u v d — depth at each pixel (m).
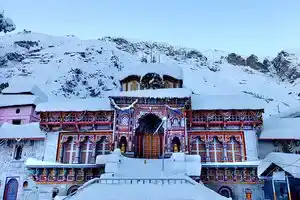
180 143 33.47
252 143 34.66
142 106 35.12
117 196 21.94
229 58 173.25
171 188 23.31
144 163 29.97
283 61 154.12
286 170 25.28
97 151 36.03
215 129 35.75
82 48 141.12
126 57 152.38
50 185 32.88
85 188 23.72
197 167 28.55
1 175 37.50
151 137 36.09
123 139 34.88
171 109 34.66
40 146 38.12
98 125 36.59
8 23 111.31
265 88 128.38
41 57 129.62
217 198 21.81
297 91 127.06
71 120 36.72
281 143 36.00
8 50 128.62
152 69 42.00
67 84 106.50
